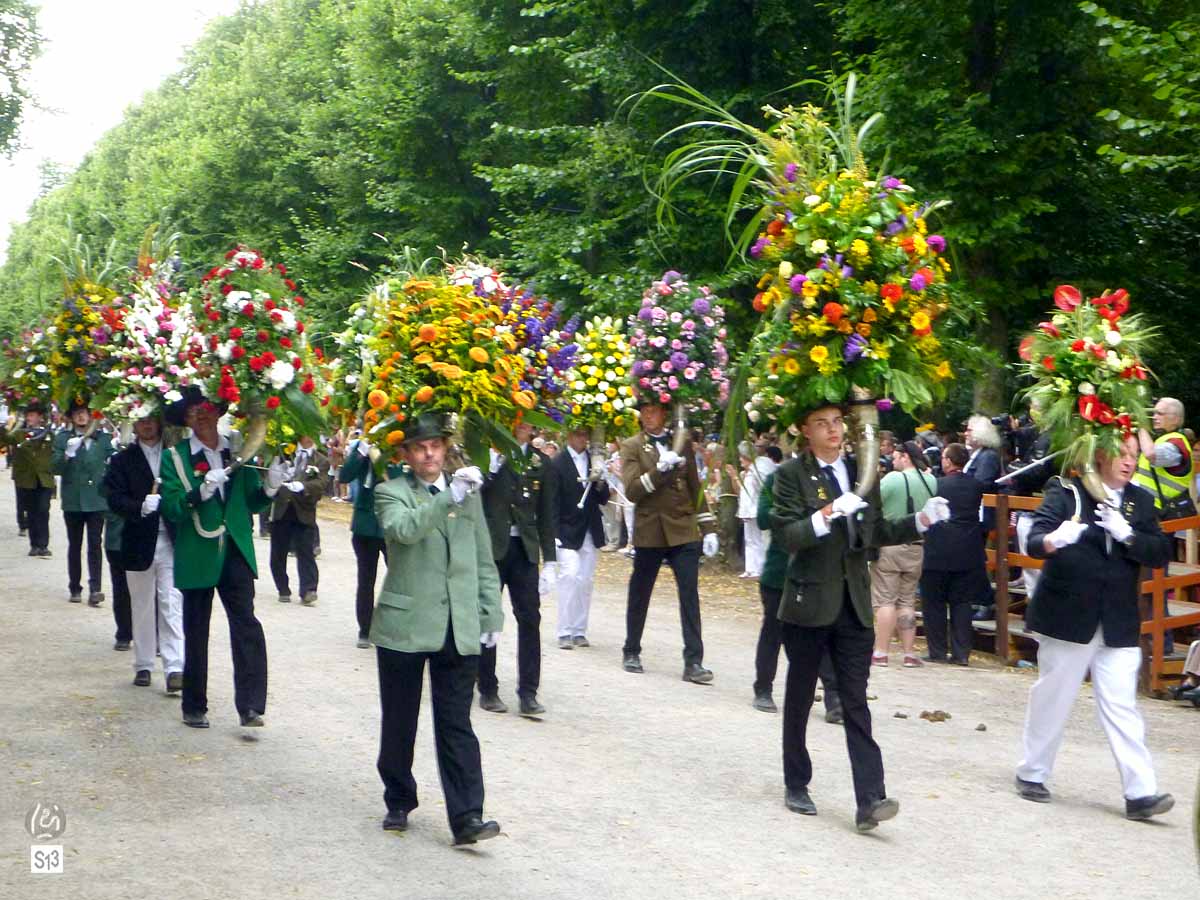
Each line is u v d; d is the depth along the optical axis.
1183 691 9.91
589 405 10.38
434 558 5.78
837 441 6.38
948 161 14.54
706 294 10.29
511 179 19.70
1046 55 15.29
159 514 8.67
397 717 5.84
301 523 13.52
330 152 32.88
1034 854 5.93
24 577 14.98
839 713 8.76
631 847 5.79
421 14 26.00
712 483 8.69
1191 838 6.29
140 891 5.01
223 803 6.26
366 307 8.70
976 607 12.32
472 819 5.61
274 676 9.45
